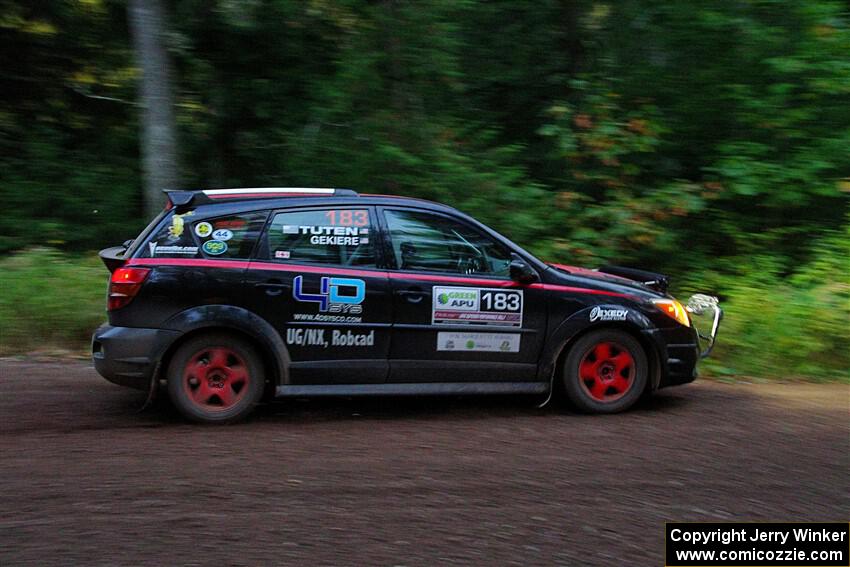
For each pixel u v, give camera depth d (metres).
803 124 10.10
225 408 5.83
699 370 7.86
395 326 5.96
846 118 10.06
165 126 9.88
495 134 11.48
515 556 3.85
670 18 10.50
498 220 10.17
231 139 12.51
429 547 3.92
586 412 6.30
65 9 12.21
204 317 5.68
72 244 11.41
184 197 5.87
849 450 5.53
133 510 4.26
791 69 9.74
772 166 9.89
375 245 6.02
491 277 6.15
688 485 4.81
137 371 5.64
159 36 9.81
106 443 5.35
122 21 12.51
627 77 10.88
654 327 6.32
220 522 4.14
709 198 10.29
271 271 5.81
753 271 9.90
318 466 4.98
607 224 10.39
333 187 10.76
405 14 10.48
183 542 3.90
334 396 5.93
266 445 5.38
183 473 4.81
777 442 5.68
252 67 12.03
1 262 9.22
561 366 6.30
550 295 6.18
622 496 4.61
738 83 10.27
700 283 10.01
